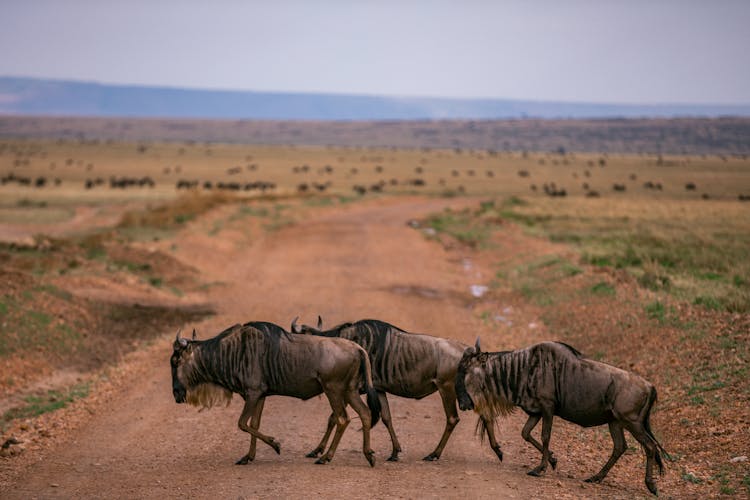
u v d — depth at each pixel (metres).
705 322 61.44
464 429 44.09
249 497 30.53
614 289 81.12
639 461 37.75
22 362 62.16
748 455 36.09
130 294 91.25
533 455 38.66
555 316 77.88
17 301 72.69
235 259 130.75
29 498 31.78
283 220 191.62
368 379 35.47
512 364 34.44
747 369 48.50
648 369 55.31
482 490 31.33
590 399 32.97
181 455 38.91
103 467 36.94
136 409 49.38
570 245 132.62
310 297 94.62
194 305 90.12
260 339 36.16
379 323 37.44
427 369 36.56
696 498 31.12
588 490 31.89
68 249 112.88
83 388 56.44
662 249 116.88
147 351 67.25
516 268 112.25
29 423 47.16
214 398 37.59
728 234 142.75
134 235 138.00
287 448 40.09
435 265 123.44
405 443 40.97
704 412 43.75
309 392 36.19
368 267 121.31
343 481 32.78
